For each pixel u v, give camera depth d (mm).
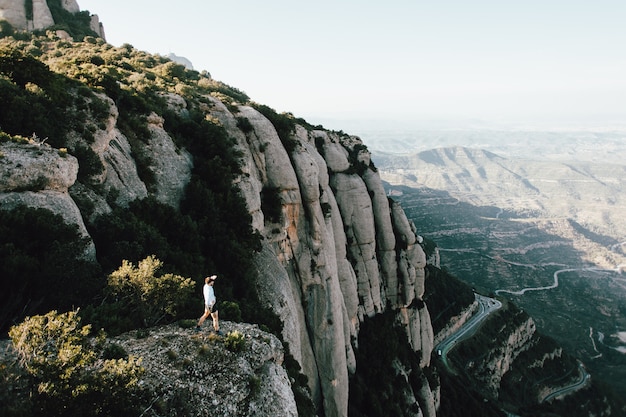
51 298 18891
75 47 69812
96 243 25078
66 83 33125
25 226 20359
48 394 13133
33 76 30453
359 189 71562
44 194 22422
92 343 17047
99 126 31406
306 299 49875
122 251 24547
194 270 29922
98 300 20922
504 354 119000
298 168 53281
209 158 42500
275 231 47750
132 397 14797
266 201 48094
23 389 13633
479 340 116500
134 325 20203
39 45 69125
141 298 20656
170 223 32938
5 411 12375
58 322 15117
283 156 50375
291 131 58031
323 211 59125
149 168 35375
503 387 113562
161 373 16562
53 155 23766
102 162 29875
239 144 46312
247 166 44250
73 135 29328
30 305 18562
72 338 14945
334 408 46969
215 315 20141
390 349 66938
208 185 39531
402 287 78875
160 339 18906
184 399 15938
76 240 21984
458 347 110812
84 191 26953
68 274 19859
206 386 16844
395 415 57156
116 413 13766
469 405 84125
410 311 79500
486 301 146375
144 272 21281
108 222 26047
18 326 15000
